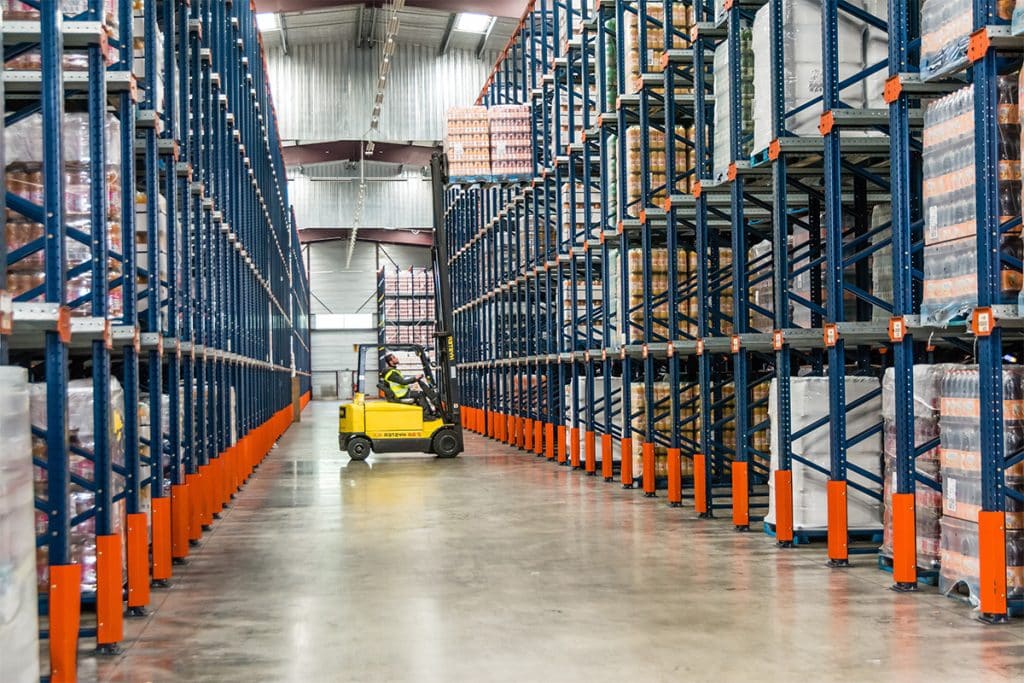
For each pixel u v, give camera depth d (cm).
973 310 608
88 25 556
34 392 637
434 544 929
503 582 757
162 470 762
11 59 550
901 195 702
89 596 646
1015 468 617
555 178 1669
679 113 1248
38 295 581
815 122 850
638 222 1268
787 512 880
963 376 646
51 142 492
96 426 580
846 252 948
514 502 1213
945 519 674
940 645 564
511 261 2056
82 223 639
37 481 630
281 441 2436
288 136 3706
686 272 1294
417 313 3141
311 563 845
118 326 640
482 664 545
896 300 705
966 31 627
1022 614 621
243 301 1421
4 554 352
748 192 1077
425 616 655
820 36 848
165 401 885
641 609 662
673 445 1165
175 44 944
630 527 1008
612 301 1463
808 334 856
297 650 580
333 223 4453
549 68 1802
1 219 416
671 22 1109
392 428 1847
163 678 529
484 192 2438
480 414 2561
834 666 528
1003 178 608
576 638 595
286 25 3528
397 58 3762
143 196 809
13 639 359
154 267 724
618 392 1473
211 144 1045
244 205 1423
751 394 1213
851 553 832
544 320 2027
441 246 1898
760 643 575
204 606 692
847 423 873
